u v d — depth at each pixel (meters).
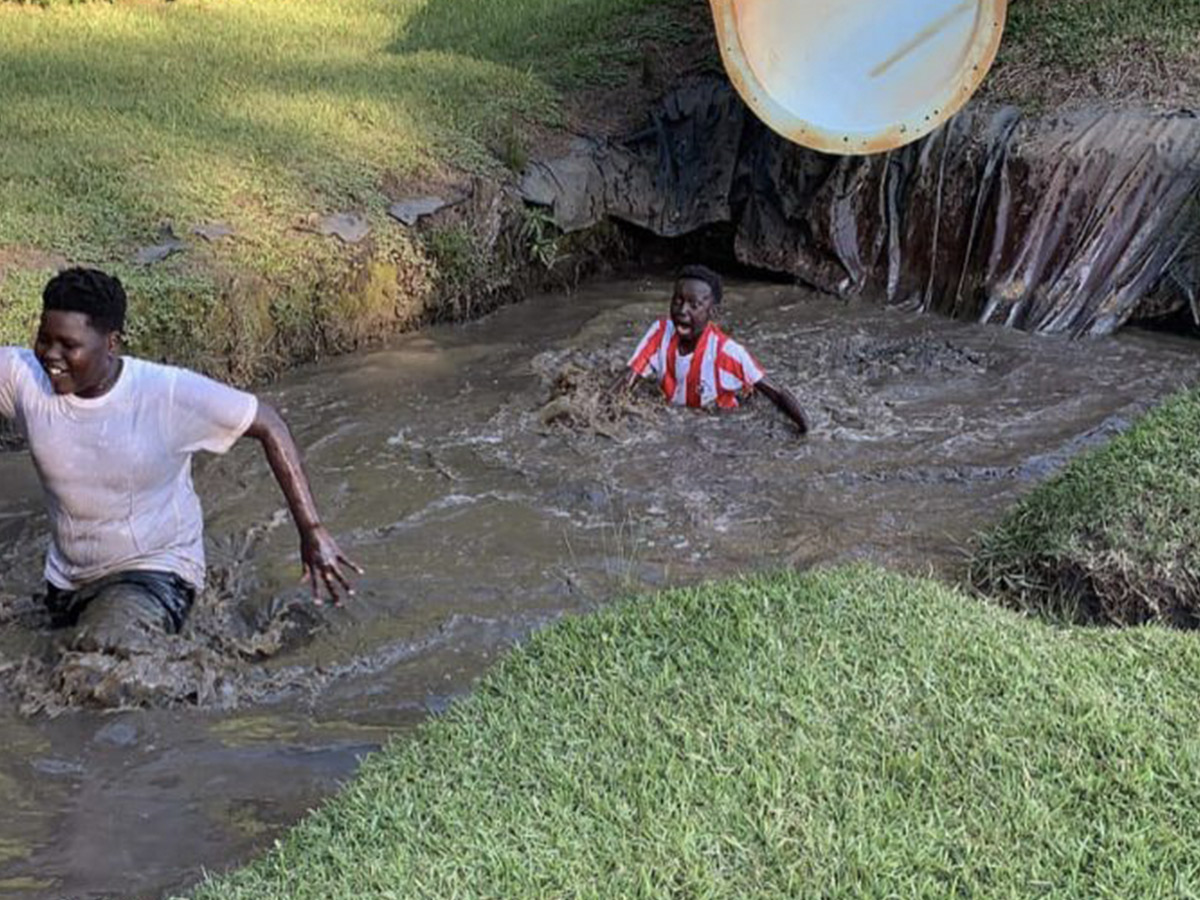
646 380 7.28
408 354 8.12
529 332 8.61
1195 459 5.32
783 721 3.79
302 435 6.84
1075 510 5.26
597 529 5.82
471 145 9.41
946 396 7.38
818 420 6.96
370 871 3.27
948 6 7.33
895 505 6.03
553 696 4.04
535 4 12.52
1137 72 9.45
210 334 7.44
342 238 8.24
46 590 5.09
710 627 4.35
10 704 4.52
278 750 4.27
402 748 3.94
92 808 3.97
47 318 4.55
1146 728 3.69
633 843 3.31
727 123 10.39
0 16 11.64
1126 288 8.59
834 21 7.38
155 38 11.34
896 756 3.59
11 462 6.49
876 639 4.21
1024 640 4.24
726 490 6.18
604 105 10.38
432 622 5.06
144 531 4.88
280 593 5.26
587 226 9.79
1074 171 8.91
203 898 3.32
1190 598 4.84
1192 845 3.24
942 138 9.39
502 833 3.39
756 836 3.32
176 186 8.21
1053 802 3.41
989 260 8.99
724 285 9.84
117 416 4.70
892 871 3.18
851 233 9.60
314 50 11.23
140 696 4.51
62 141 8.68
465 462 6.49
